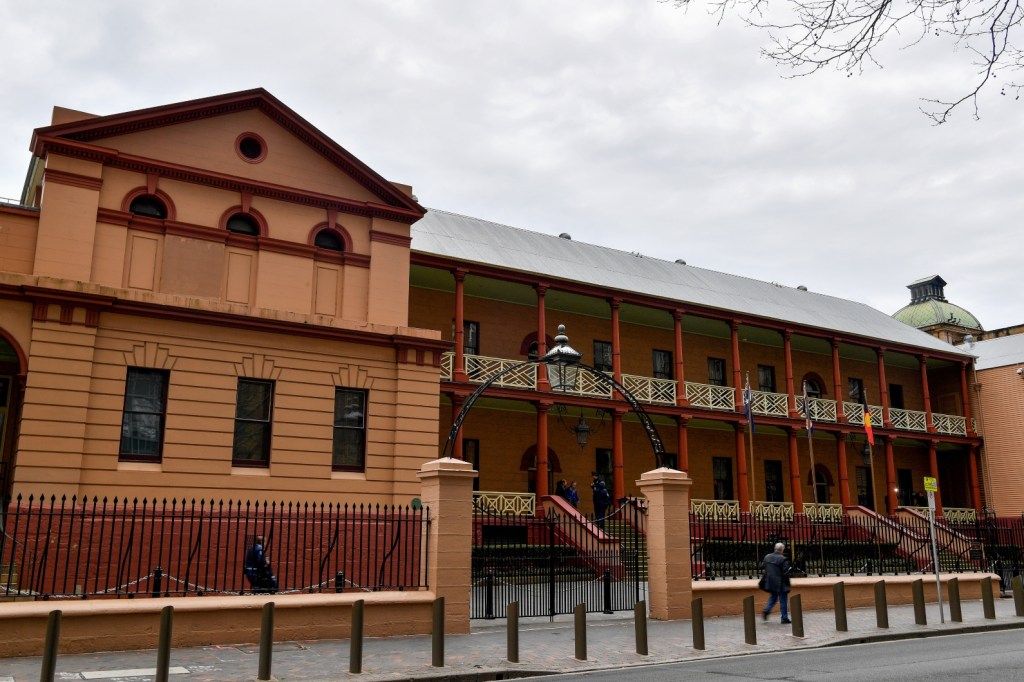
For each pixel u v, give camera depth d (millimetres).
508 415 29250
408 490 20094
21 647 11062
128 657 11180
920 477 40125
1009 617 17641
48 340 16688
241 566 17812
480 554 20578
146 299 17812
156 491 17359
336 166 21234
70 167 17969
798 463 35281
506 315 30125
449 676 10664
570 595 18016
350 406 20250
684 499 17047
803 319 35312
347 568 18953
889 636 14828
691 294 32906
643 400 29484
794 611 14367
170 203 19062
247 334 19016
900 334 39344
